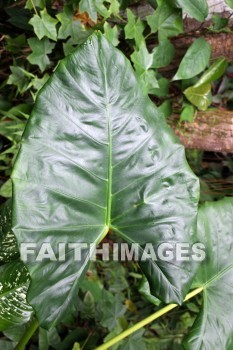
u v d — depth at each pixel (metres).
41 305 1.01
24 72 1.63
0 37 1.81
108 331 1.90
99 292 1.96
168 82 1.81
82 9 1.48
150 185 1.13
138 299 2.21
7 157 1.71
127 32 1.59
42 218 1.00
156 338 2.11
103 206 1.11
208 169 2.48
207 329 1.29
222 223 1.42
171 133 1.16
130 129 1.09
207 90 1.81
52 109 1.00
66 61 1.00
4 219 1.50
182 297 1.13
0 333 1.78
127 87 1.07
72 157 1.03
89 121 1.04
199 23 1.72
